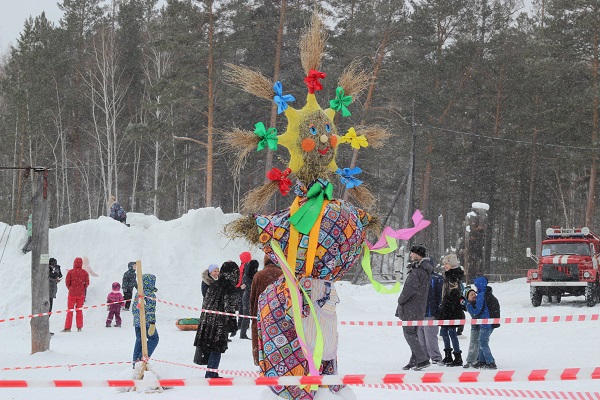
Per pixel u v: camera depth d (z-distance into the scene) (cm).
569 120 4581
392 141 4519
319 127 608
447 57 5244
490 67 5341
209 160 4209
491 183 5578
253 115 4884
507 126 5447
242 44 4262
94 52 5959
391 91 4372
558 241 2683
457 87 5231
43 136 5700
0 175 6431
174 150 4819
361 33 4416
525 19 5888
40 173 1402
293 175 624
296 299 543
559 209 6438
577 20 4488
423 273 1189
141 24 6256
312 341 572
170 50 4303
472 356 1205
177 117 4597
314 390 567
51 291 1975
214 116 4772
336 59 4634
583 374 386
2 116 6103
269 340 582
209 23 4241
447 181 5753
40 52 5656
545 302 2780
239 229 592
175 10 4222
